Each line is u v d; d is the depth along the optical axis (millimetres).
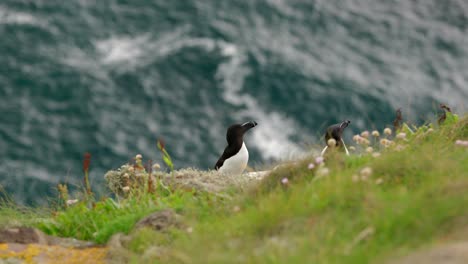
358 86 47125
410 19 56875
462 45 53938
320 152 9578
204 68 48875
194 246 6723
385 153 8648
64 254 7914
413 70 50094
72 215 9555
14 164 38000
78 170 38156
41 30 51625
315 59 50750
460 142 8102
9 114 42812
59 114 43500
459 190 6184
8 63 47594
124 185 11109
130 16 54344
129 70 48094
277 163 10727
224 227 7172
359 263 5520
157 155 40500
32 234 8445
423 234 5754
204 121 44062
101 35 52156
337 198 6727
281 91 46500
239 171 12055
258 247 6379
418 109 45062
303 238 6090
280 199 7230
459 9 58531
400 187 6895
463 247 5004
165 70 48594
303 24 55594
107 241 8641
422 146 8820
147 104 45375
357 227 6184
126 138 41781
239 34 52938
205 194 9633
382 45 53562
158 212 8539
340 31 55062
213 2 56625
